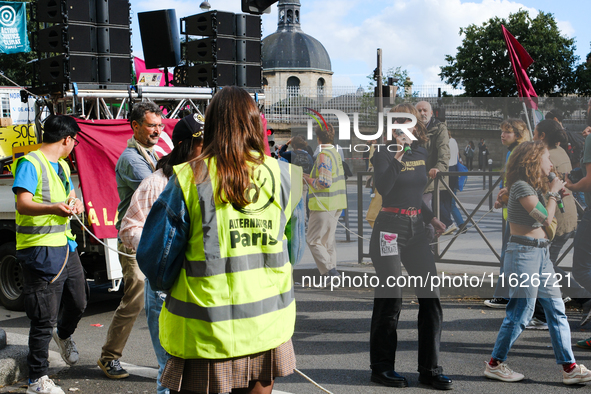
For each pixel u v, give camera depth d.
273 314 2.10
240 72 9.53
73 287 4.00
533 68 40.19
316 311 5.98
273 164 2.18
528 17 41.19
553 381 3.98
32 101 9.38
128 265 3.94
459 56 42.56
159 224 2.03
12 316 6.19
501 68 41.41
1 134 6.59
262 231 2.09
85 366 4.34
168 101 8.52
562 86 40.72
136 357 4.63
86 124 5.73
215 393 2.02
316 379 4.05
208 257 2.00
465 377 4.07
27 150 5.88
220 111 2.09
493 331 5.20
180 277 2.05
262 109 9.55
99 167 5.74
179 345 2.02
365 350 4.73
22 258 3.64
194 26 9.42
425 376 3.88
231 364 2.04
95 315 6.13
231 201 2.01
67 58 7.43
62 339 4.21
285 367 2.14
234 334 2.00
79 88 7.56
